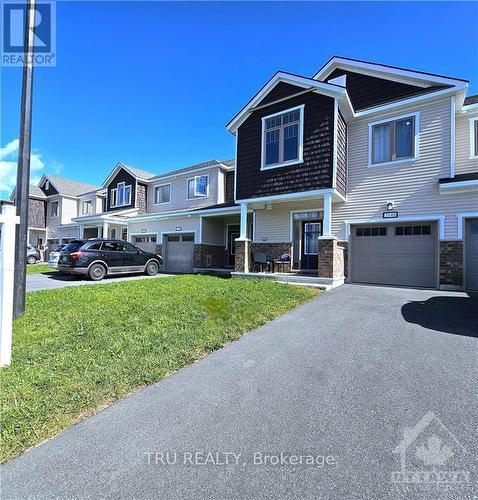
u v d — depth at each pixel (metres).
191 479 1.91
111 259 13.02
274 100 11.58
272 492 1.79
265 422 2.51
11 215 3.65
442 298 7.57
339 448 2.17
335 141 10.11
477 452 2.11
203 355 4.05
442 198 9.52
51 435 2.38
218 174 18.36
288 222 12.69
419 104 10.07
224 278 11.66
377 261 10.64
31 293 8.05
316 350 4.14
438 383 3.12
